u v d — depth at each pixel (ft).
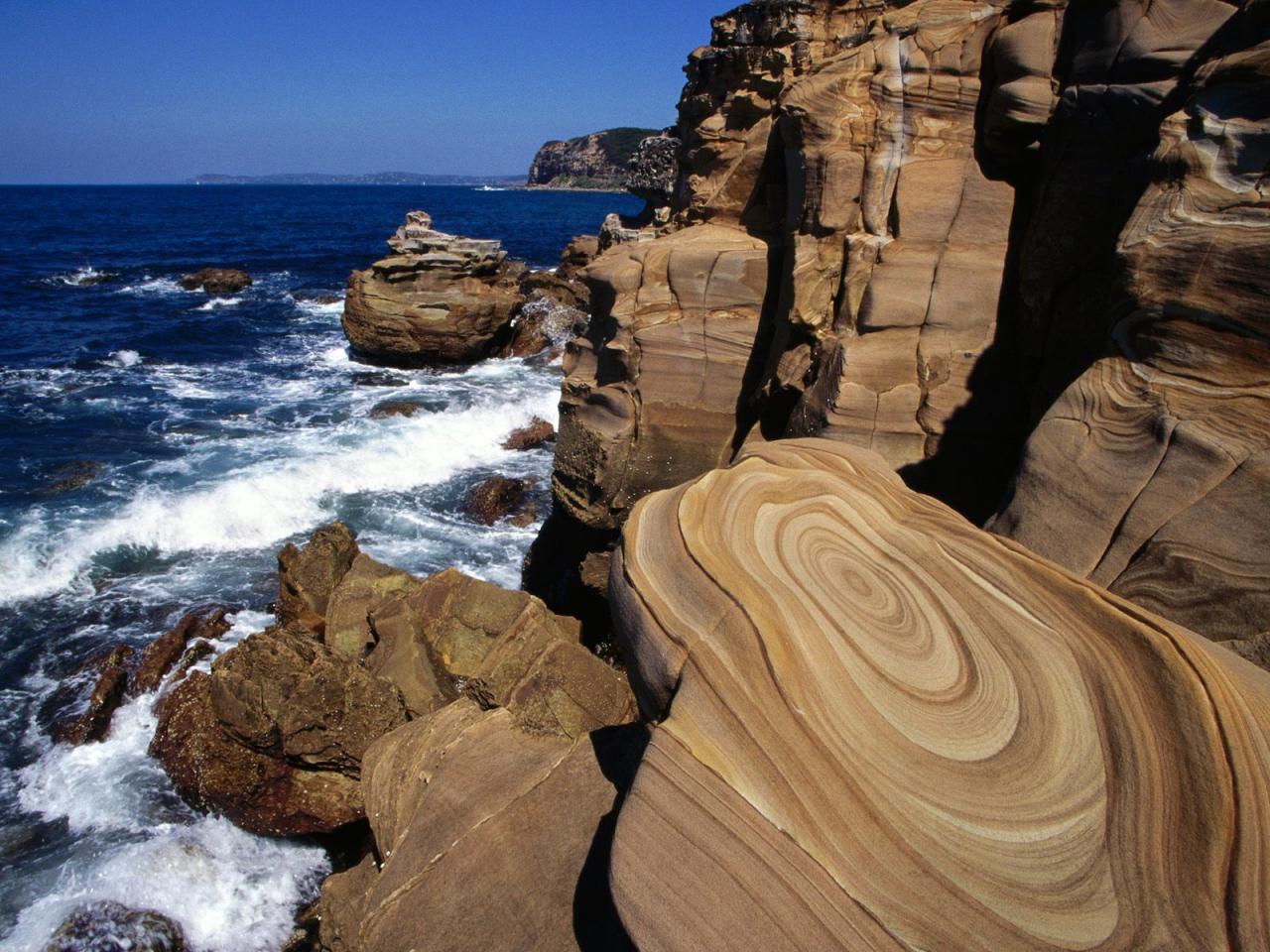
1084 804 11.55
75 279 140.87
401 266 88.63
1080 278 25.08
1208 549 15.66
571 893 14.82
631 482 36.09
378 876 17.51
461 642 30.96
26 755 31.45
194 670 33.45
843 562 15.58
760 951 10.76
